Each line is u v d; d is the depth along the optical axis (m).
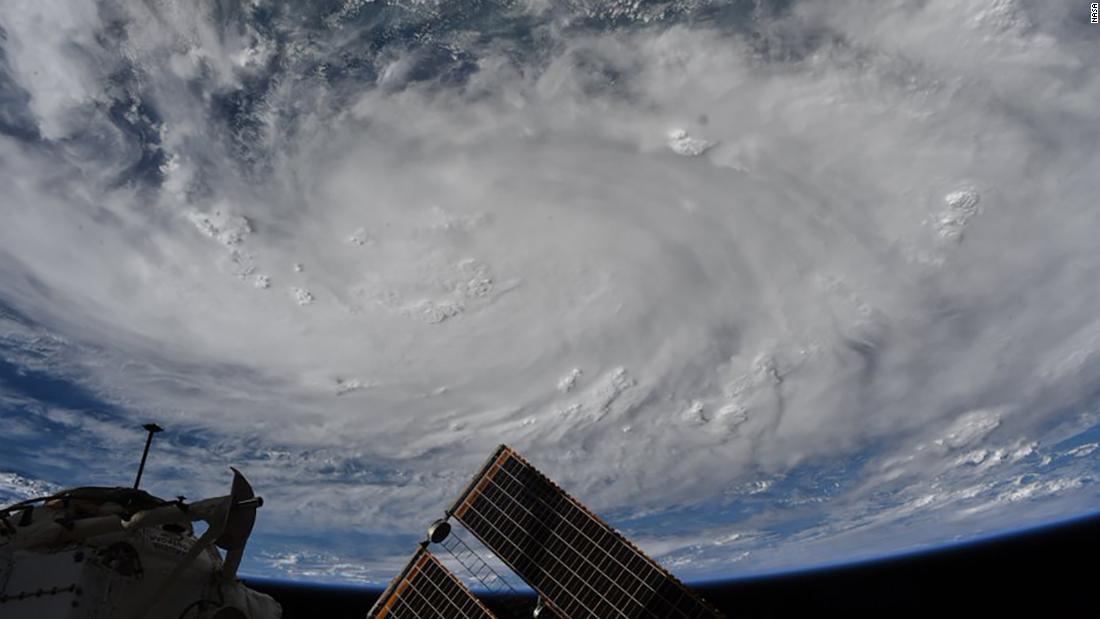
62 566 7.98
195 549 8.61
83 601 7.86
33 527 8.99
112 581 8.47
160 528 9.84
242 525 9.32
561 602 12.63
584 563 12.91
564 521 13.60
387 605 13.84
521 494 14.36
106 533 8.80
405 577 14.04
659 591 12.03
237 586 10.78
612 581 12.48
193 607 9.63
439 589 13.62
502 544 13.82
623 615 12.03
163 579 9.29
